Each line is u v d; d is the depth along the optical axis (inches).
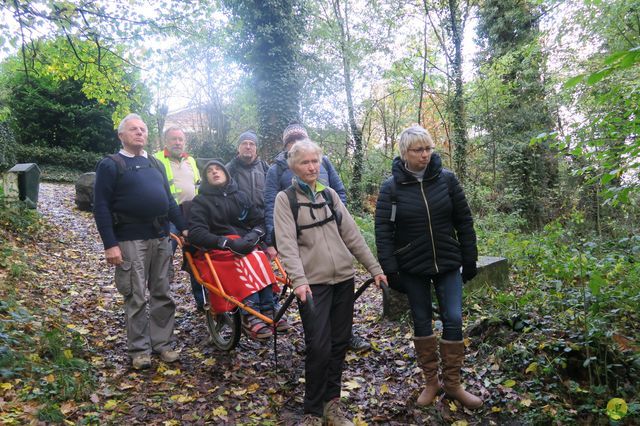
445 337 125.0
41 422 109.3
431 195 122.7
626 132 135.7
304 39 522.9
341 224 120.6
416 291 126.6
